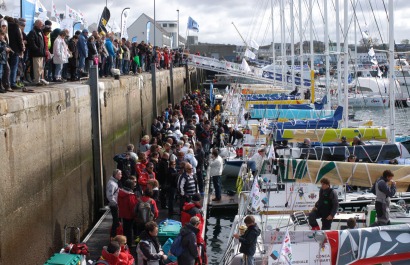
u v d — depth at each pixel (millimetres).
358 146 16984
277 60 73625
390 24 18766
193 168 17281
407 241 11438
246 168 19516
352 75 59781
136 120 28312
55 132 14328
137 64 30844
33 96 12633
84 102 17547
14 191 11312
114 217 14430
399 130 37688
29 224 12133
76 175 16344
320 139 21422
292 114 27547
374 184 13219
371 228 11508
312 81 32719
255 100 37719
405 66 55906
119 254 10664
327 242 11430
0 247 10461
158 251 11203
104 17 26781
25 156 12031
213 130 30250
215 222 18750
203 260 12711
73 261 10953
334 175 13570
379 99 52875
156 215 13453
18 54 14266
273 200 15781
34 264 12359
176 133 22562
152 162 17016
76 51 19516
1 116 10750
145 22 89312
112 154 21953
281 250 10688
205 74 103812
